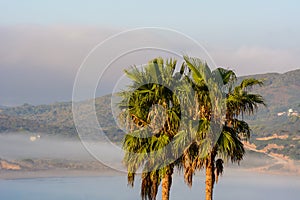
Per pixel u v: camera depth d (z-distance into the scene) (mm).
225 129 23547
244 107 23812
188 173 23344
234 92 23906
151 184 23859
